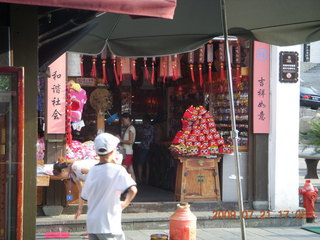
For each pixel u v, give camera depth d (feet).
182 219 22.31
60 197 27.68
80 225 26.68
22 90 14.15
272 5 19.57
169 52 22.54
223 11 17.92
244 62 30.35
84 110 34.91
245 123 30.60
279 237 26.45
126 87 38.37
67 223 26.50
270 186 30.09
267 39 21.21
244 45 30.25
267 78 29.94
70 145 28.19
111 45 22.76
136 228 27.58
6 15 14.97
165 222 27.94
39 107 28.81
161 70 30.35
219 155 30.30
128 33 22.26
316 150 44.75
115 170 15.48
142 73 38.24
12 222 14.28
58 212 27.61
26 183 14.87
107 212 15.30
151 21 21.35
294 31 20.66
